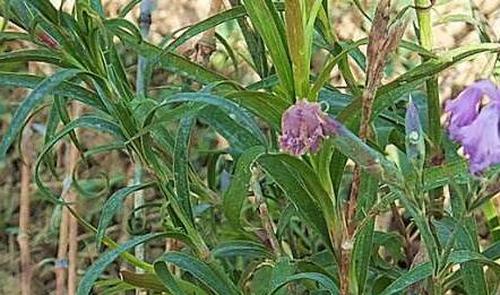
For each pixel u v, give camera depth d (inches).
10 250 39.5
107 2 38.4
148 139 20.2
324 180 18.1
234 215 19.3
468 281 19.8
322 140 15.7
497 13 36.7
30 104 18.0
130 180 37.0
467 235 19.3
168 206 21.2
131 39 20.6
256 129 17.7
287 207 21.8
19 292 38.9
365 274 19.0
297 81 17.6
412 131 16.8
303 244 29.4
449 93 36.0
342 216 18.4
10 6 19.9
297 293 23.5
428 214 20.1
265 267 21.7
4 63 21.4
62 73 18.6
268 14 17.7
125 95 20.5
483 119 15.4
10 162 39.9
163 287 21.6
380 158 15.3
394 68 32.0
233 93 17.6
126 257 22.7
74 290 33.0
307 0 18.0
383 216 28.7
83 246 37.9
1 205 39.9
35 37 20.0
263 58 23.2
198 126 36.2
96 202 37.8
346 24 36.2
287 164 18.2
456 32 36.7
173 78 36.5
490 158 15.3
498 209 25.3
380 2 15.7
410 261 23.8
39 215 39.4
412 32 34.4
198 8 40.3
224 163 34.2
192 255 21.4
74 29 19.7
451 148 21.8
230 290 19.8
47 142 21.5
